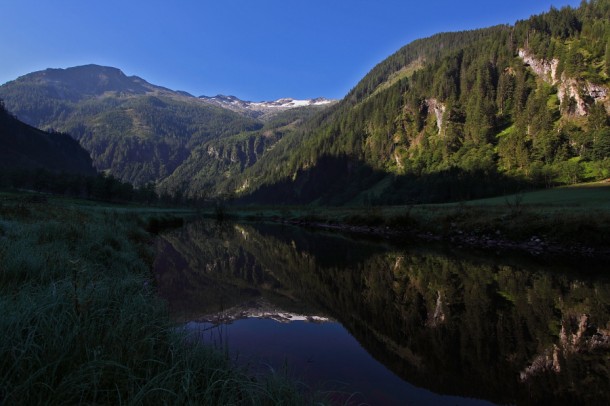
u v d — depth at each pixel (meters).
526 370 8.03
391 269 21.44
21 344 3.74
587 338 10.06
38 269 7.24
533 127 136.00
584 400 6.73
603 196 58.81
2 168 115.38
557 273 19.53
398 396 6.71
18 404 3.18
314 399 5.15
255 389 4.66
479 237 33.28
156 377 3.96
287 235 44.88
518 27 193.12
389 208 65.88
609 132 111.31
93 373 3.65
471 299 14.43
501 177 120.69
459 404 6.47
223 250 29.97
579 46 165.62
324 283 17.83
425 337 10.12
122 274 10.14
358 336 9.97
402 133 185.62
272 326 10.60
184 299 13.37
